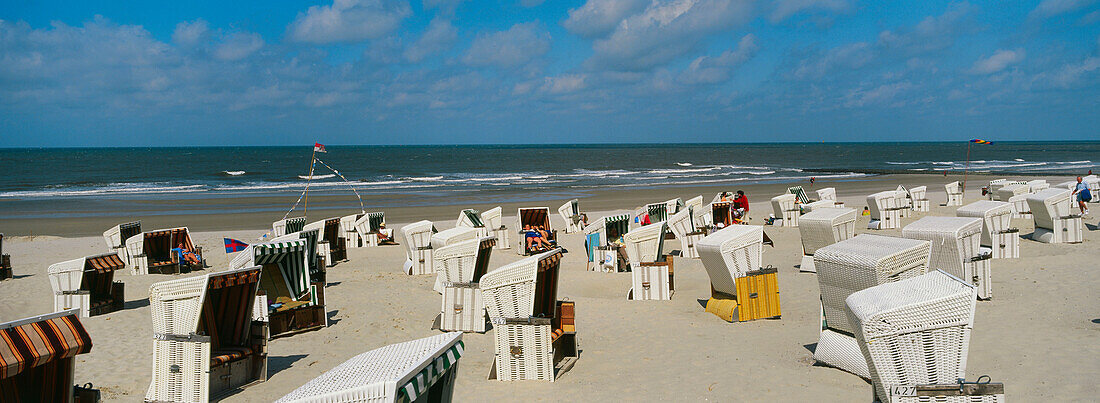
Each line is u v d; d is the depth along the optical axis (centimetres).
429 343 475
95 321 1089
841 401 661
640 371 788
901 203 2208
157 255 1647
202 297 694
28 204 3831
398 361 433
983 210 1448
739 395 693
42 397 524
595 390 726
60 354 511
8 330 489
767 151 18175
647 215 1980
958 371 453
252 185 5541
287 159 12381
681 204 2312
